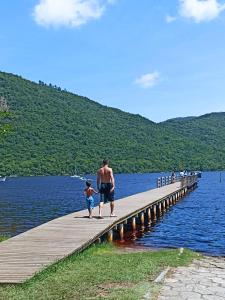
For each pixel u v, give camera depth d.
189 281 9.05
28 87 198.38
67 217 18.81
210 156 177.25
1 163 134.75
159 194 34.84
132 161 160.38
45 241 12.87
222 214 32.09
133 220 22.53
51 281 8.59
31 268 9.45
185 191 52.12
